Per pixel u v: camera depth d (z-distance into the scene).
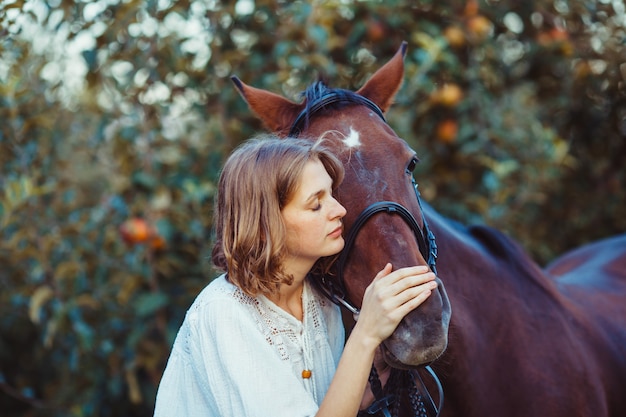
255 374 1.25
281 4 2.98
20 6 2.53
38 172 2.87
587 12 3.44
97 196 3.40
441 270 1.72
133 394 2.77
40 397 3.31
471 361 1.66
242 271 1.28
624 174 3.89
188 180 2.82
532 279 1.97
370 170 1.37
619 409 2.04
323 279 1.44
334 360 1.48
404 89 3.01
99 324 2.95
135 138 2.94
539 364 1.79
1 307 3.08
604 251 2.84
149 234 2.70
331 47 2.98
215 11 2.89
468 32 3.19
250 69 2.93
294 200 1.29
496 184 3.06
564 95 3.63
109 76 2.87
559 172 3.52
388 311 1.20
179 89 2.98
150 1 2.71
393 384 1.50
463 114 3.29
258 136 1.44
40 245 2.78
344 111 1.48
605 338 2.07
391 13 3.06
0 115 2.77
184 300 2.91
